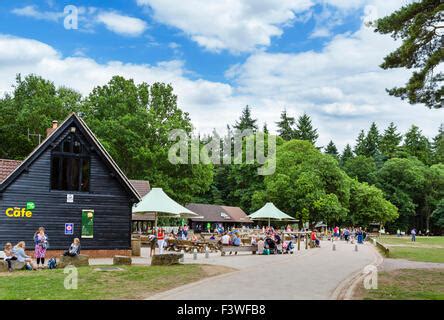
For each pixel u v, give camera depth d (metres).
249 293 15.62
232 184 99.38
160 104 71.75
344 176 85.50
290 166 81.81
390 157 127.69
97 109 66.31
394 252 40.28
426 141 135.50
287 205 78.88
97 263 26.45
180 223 72.88
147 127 63.78
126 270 21.11
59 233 30.73
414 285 18.84
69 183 31.55
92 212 31.91
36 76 72.38
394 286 18.39
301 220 77.31
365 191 89.38
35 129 63.12
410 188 107.75
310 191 75.69
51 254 30.30
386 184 107.50
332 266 25.47
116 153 60.28
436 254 38.06
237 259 29.27
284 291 16.19
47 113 64.38
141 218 48.97
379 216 89.06
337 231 73.38
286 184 77.38
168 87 73.69
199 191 68.19
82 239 31.44
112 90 67.62
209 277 19.59
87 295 15.02
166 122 67.75
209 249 37.47
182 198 64.00
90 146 32.28
